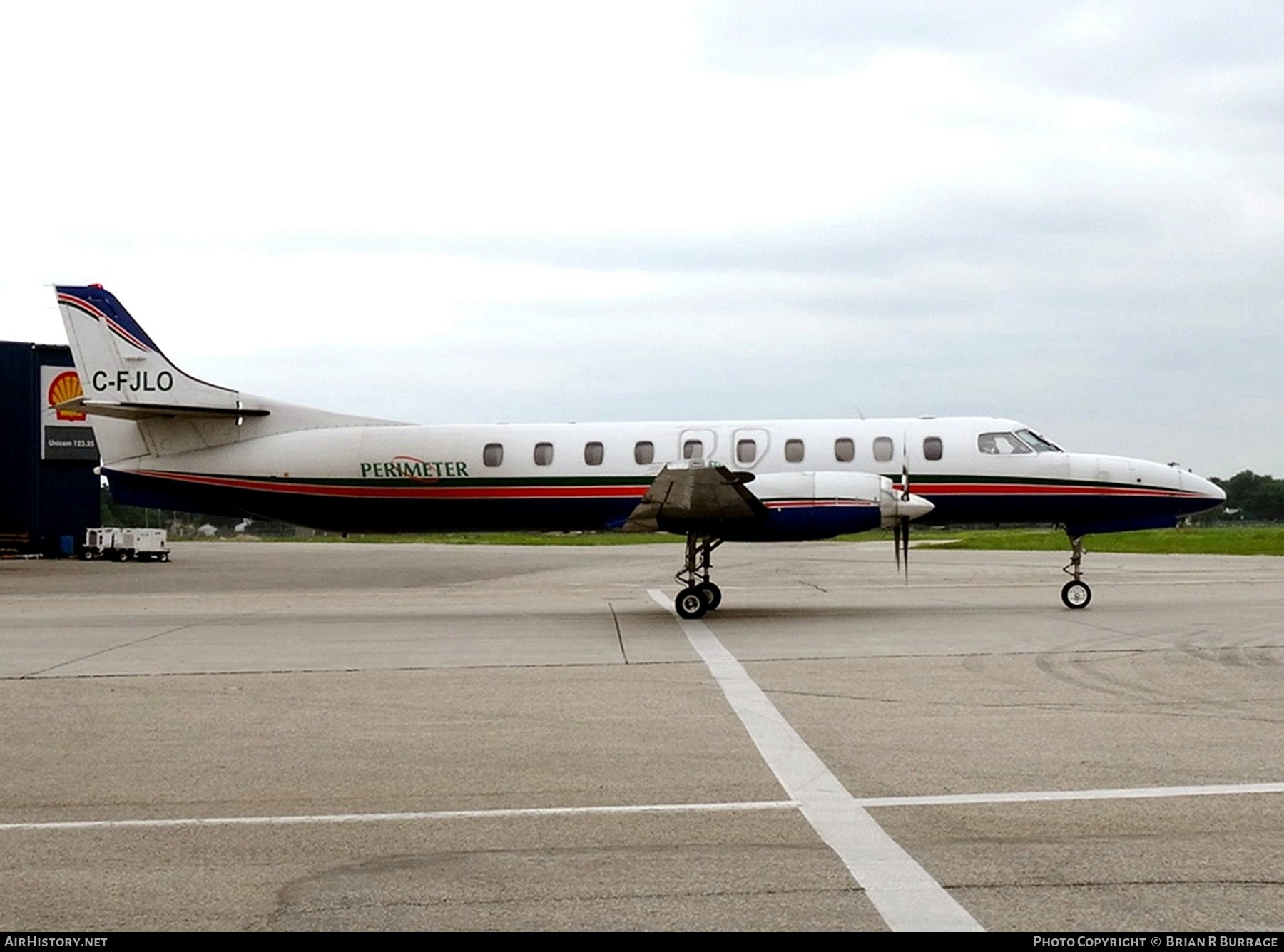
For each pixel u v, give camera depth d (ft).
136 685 38.70
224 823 22.17
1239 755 26.68
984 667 40.52
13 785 25.20
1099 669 39.73
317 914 17.29
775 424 73.77
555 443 75.61
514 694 36.35
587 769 26.27
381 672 41.32
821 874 18.85
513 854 20.12
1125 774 25.09
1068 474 69.92
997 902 17.53
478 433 76.89
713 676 39.37
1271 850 19.85
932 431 71.67
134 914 17.35
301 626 57.57
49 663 43.93
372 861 19.80
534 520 76.54
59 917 17.25
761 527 60.03
